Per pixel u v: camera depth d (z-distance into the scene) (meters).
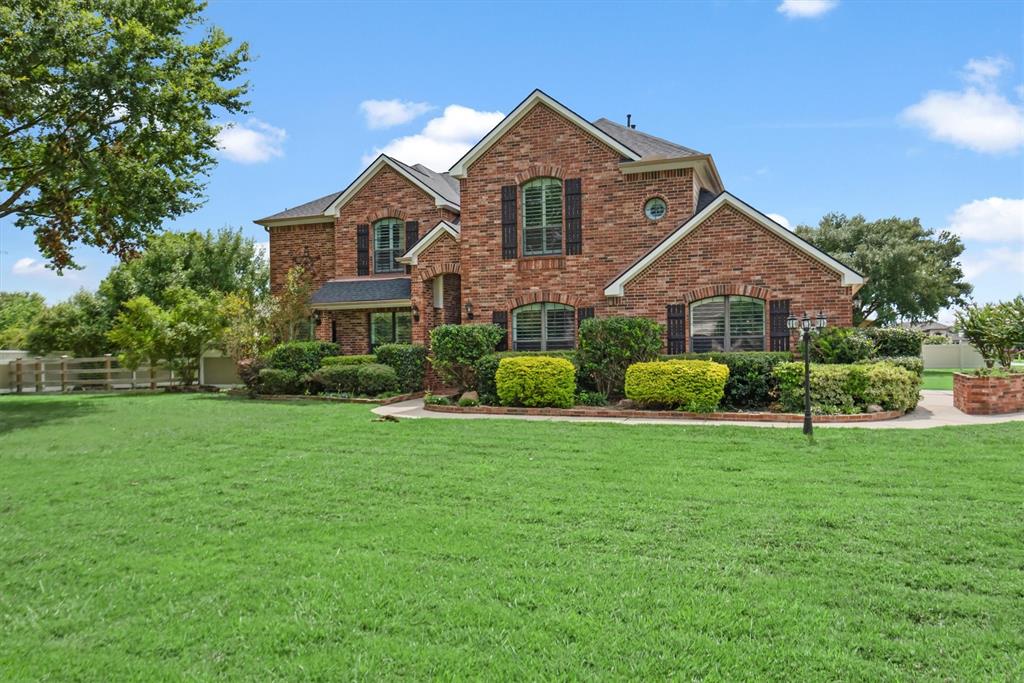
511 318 20.39
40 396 24.23
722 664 3.64
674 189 18.97
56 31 14.95
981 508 6.55
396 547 5.71
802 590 4.62
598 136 19.52
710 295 17.38
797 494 7.23
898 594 4.52
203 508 7.15
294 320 23.03
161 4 17.75
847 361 15.54
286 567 5.25
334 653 3.82
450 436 11.66
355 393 19.94
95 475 8.91
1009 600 4.40
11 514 7.02
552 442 10.89
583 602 4.47
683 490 7.51
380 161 24.33
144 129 17.33
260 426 13.44
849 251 44.62
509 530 6.14
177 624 4.26
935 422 12.60
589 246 19.62
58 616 4.44
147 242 21.52
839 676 3.51
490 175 20.64
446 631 4.08
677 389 14.10
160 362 26.44
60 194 19.09
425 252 21.56
